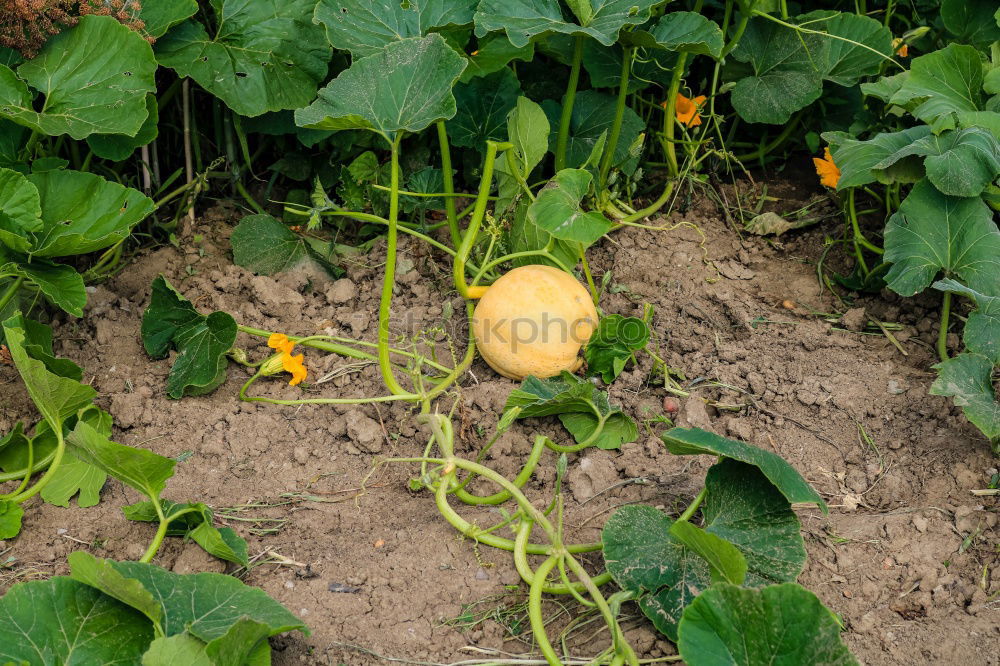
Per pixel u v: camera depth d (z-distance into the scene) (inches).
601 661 80.1
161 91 135.4
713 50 111.3
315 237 132.6
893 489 99.4
